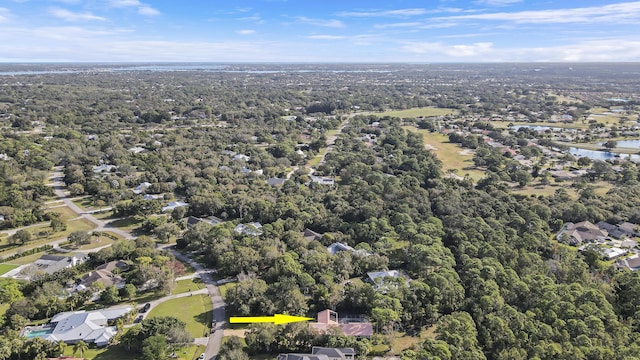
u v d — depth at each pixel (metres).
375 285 122.00
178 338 100.19
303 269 132.25
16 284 123.62
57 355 96.94
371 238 158.12
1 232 167.25
